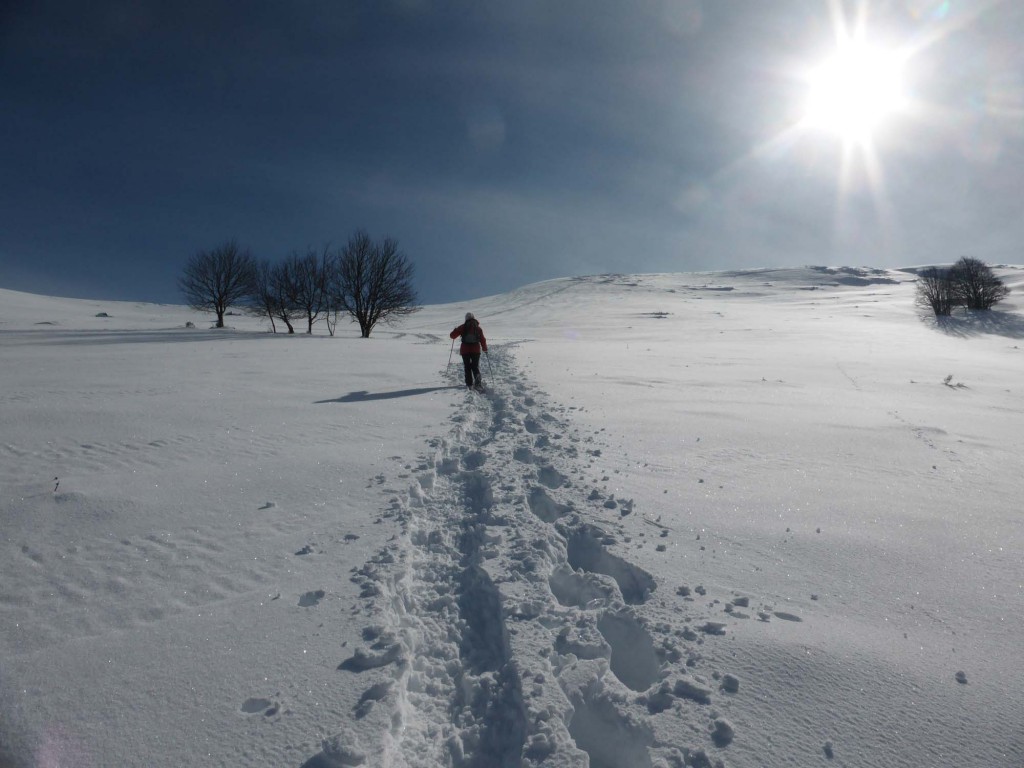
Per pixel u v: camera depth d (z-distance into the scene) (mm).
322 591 3416
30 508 4422
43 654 2820
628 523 4453
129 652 2852
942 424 8000
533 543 4090
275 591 3436
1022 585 3584
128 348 19781
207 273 46250
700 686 2656
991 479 5621
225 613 3205
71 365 13664
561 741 2387
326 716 2477
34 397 8797
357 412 8203
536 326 46812
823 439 7016
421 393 10000
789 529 4375
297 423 7430
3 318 51875
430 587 3654
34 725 2377
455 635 3199
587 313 60719
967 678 2730
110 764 2201
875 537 4250
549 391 10125
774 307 63438
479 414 8445
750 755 2314
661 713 2549
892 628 3131
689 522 4480
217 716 2463
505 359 15359
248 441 6512
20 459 5621
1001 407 9695
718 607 3311
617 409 8648
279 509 4629
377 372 12469
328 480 5289
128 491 4832
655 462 6008
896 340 30828
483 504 4938
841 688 2662
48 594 3346
